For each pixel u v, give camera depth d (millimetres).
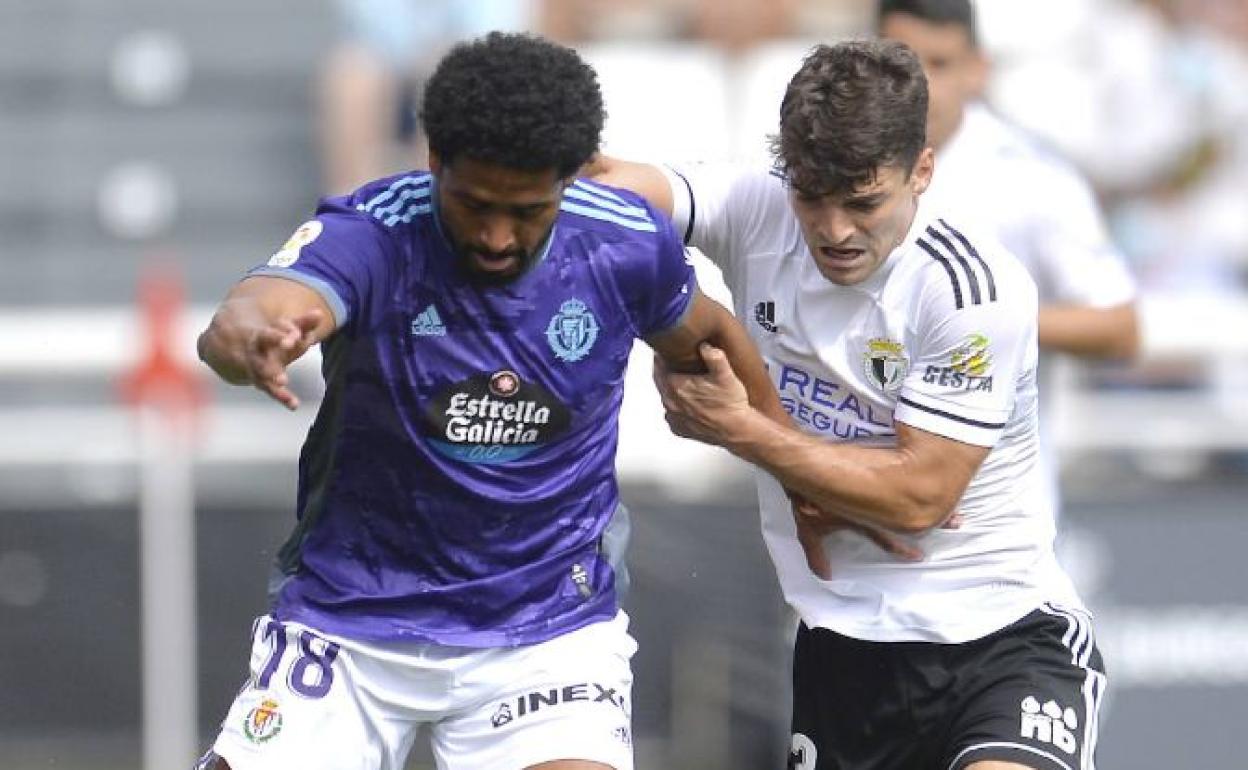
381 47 35594
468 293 13273
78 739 24781
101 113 39344
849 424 15234
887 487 14586
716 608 25141
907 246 14695
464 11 35500
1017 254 19609
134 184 38594
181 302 26875
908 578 15477
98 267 37656
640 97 34156
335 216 13289
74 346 24781
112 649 24812
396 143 35469
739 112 34281
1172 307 26438
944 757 15680
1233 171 34344
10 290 37312
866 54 13898
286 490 25172
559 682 14219
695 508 25219
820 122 13727
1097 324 19594
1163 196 34250
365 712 14289
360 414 13578
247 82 39875
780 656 24938
